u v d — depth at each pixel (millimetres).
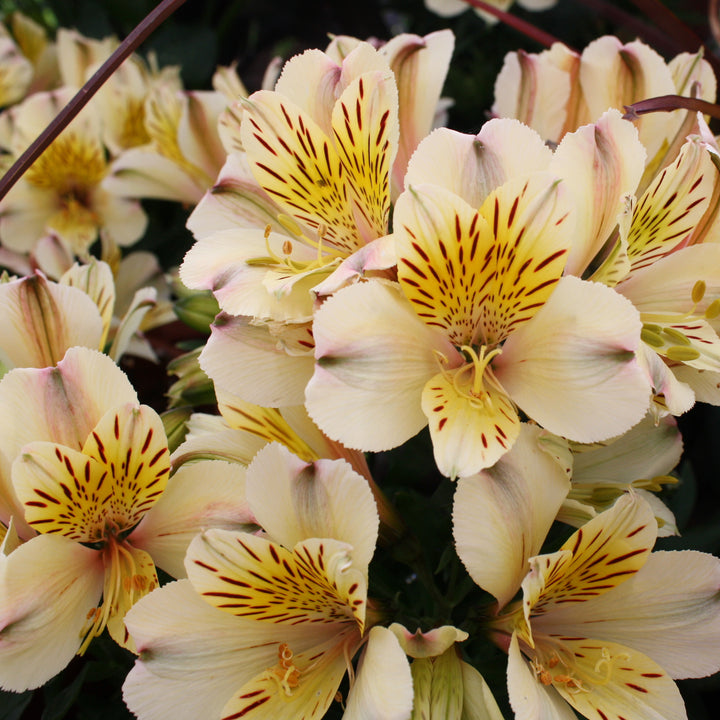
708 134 378
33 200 548
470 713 367
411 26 651
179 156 527
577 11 579
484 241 358
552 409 362
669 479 403
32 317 409
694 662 378
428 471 435
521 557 369
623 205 364
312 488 365
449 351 372
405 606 419
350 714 359
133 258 540
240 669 376
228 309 376
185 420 424
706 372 387
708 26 578
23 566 381
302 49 664
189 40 642
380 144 371
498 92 435
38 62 664
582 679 375
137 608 372
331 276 366
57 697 408
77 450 386
